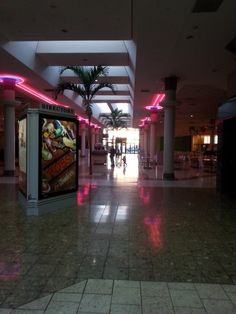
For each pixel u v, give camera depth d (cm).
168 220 632
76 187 789
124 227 574
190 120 3334
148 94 1723
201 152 2491
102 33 894
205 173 1688
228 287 336
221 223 612
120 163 2403
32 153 649
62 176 732
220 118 1006
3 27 855
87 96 1411
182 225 594
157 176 1466
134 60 1066
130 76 1475
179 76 1277
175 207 760
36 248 454
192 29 765
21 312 281
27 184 653
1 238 501
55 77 1514
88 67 1411
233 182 966
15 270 375
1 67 1169
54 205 708
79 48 1153
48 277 356
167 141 1345
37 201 654
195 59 1025
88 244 475
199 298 311
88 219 629
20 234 523
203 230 562
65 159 740
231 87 1196
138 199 862
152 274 368
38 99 1995
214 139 3419
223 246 476
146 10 653
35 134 648
